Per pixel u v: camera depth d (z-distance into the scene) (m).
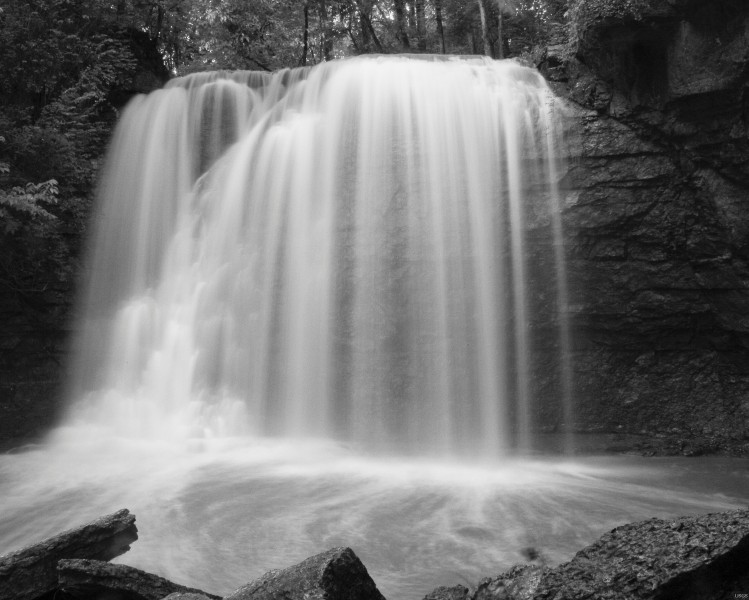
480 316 13.77
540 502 9.62
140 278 15.42
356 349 13.98
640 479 11.14
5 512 9.34
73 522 8.91
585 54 13.46
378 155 14.26
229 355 14.39
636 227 13.58
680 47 12.08
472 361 13.70
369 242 14.09
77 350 15.15
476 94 14.16
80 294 15.22
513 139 13.92
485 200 13.92
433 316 13.80
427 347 13.78
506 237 13.86
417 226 13.98
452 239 13.91
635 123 13.34
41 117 15.10
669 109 12.74
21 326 14.96
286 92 15.64
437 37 24.64
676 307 13.80
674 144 13.06
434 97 14.24
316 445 13.34
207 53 23.39
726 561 3.75
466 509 9.23
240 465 11.77
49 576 5.88
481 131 14.04
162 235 15.55
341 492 10.08
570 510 9.21
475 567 7.17
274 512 9.05
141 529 8.39
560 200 13.73
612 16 12.14
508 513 9.06
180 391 14.41
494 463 12.41
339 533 8.24
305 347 14.17
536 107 13.95
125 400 14.59
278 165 14.88
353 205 14.23
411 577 6.93
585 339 14.30
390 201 14.11
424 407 13.69
